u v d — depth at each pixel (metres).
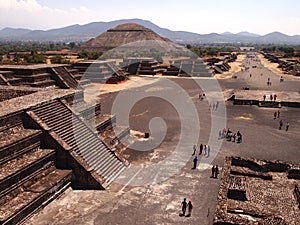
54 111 27.91
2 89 33.94
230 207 21.05
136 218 20.16
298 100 54.78
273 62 148.25
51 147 24.53
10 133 23.22
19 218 19.05
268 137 36.91
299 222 19.38
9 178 19.80
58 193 22.62
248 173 25.83
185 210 20.89
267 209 20.86
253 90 68.00
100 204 21.77
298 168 25.48
